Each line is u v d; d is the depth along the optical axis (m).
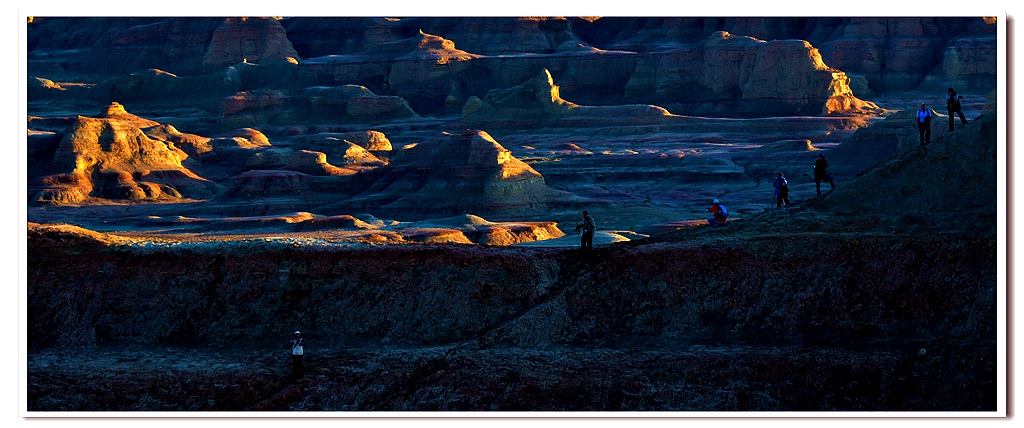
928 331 43.12
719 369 42.59
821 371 42.03
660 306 46.03
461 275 48.00
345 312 47.62
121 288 49.19
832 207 49.97
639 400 41.84
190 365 45.31
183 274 49.34
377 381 43.53
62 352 46.88
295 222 114.44
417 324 46.91
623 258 47.72
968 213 46.50
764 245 47.06
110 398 43.53
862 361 42.00
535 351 44.41
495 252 49.06
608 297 46.53
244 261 49.56
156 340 47.69
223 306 48.50
